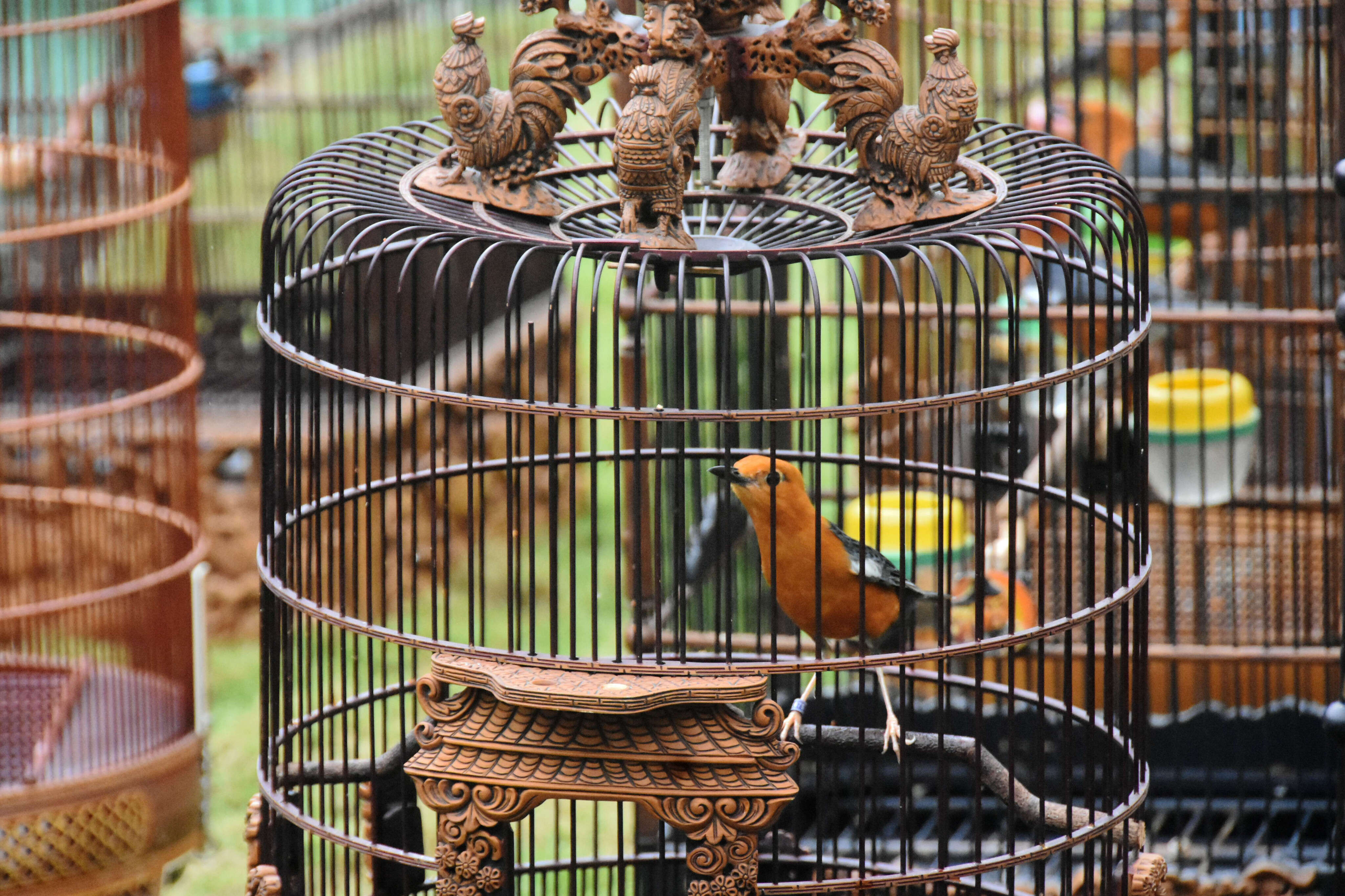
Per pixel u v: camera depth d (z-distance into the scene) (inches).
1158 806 380.8
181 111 439.8
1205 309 413.1
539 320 639.1
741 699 182.7
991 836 365.1
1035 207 220.5
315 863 404.5
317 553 213.6
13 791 380.8
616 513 185.5
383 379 198.2
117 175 430.6
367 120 705.6
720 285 228.8
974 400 191.8
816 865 216.1
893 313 431.5
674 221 216.2
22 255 437.7
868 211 227.3
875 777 240.2
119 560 486.3
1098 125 593.3
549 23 820.6
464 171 238.7
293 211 224.4
